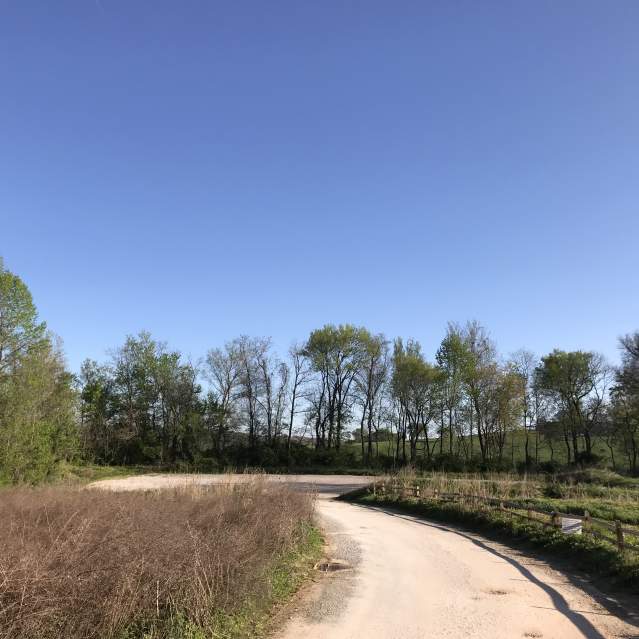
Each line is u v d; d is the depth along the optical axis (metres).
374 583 11.70
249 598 8.68
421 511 27.66
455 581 11.92
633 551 12.63
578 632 8.24
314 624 8.64
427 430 66.62
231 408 70.31
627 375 51.22
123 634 6.58
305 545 14.88
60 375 43.34
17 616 5.62
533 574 12.69
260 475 26.91
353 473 61.78
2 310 33.28
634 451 57.91
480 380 58.81
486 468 56.50
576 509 21.06
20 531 9.36
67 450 38.81
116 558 7.10
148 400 69.19
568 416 62.09
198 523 11.38
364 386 70.88
